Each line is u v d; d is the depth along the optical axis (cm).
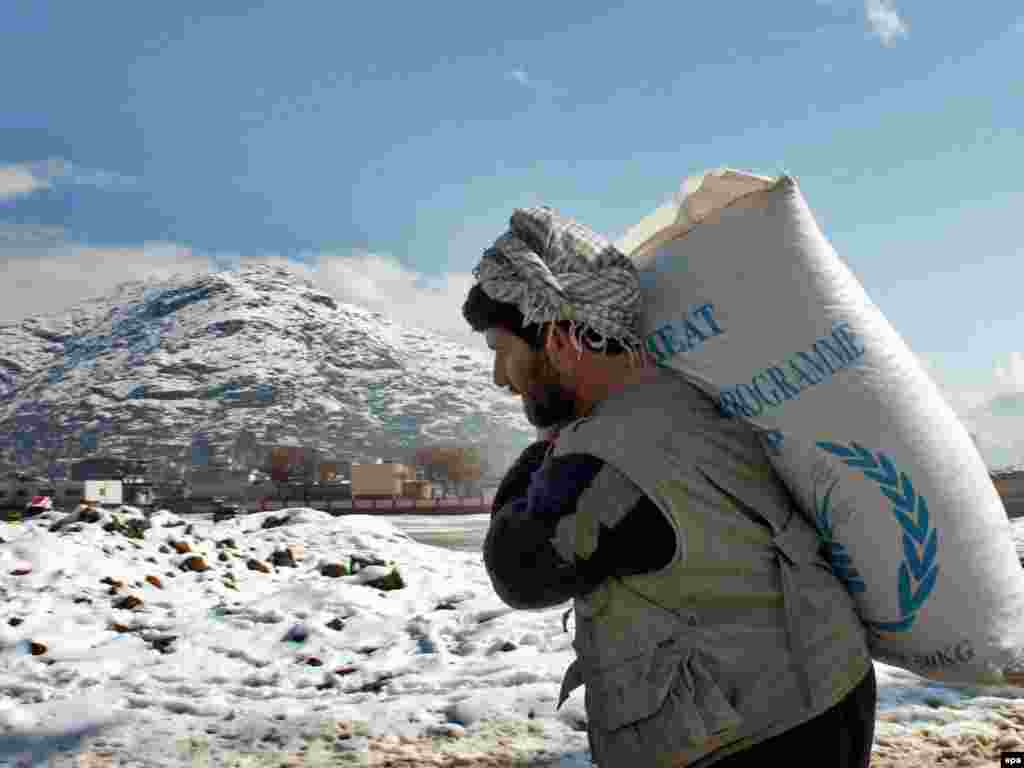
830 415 133
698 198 149
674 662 126
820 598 130
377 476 10575
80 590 742
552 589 130
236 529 1120
